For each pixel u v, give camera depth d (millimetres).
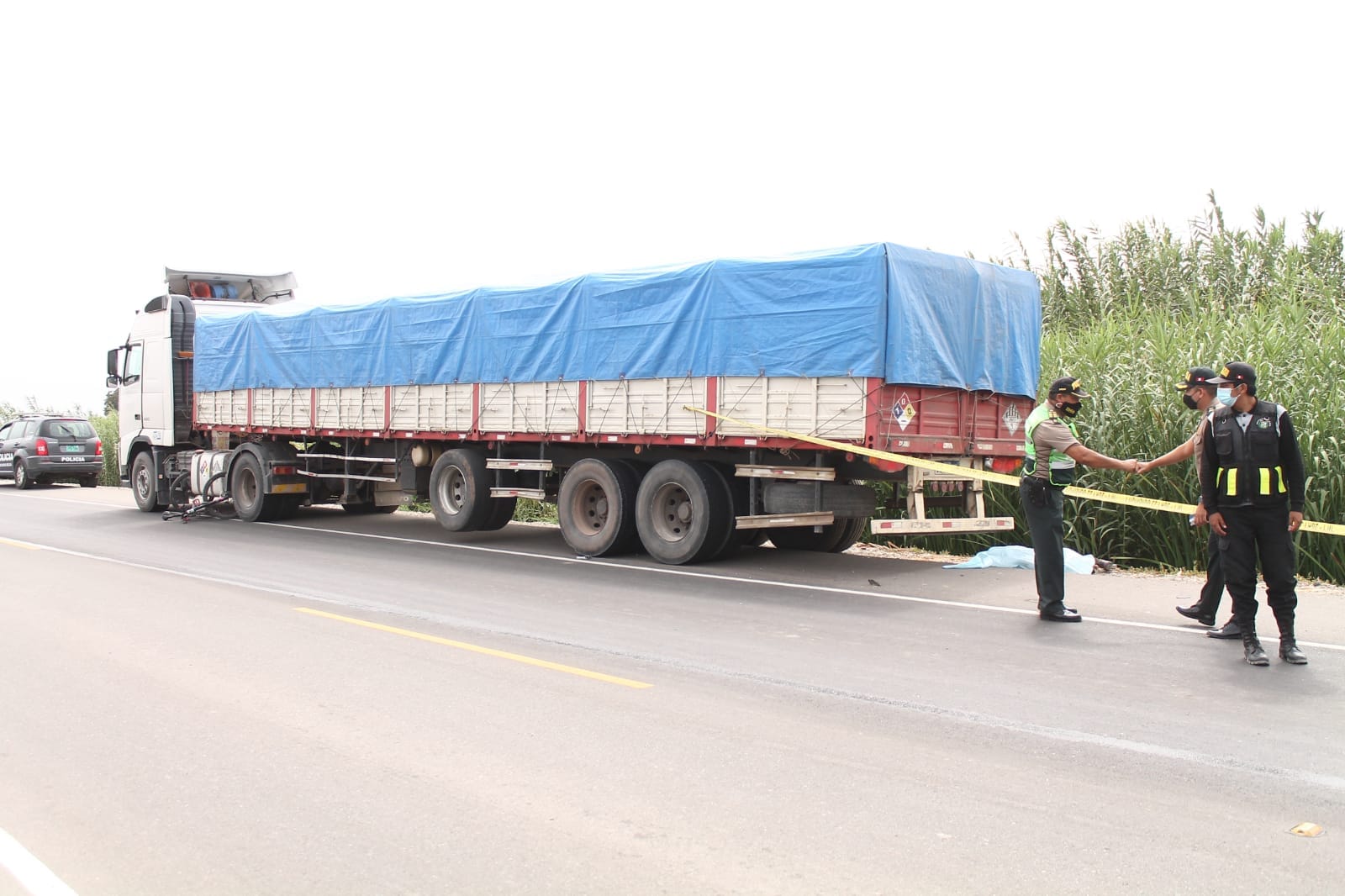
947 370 10812
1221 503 7086
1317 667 6891
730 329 11164
